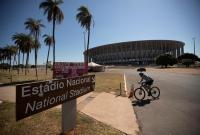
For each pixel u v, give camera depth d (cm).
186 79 2336
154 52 13438
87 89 588
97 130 554
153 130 566
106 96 1145
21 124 591
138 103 948
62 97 437
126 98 1087
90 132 534
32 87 336
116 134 532
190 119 668
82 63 591
